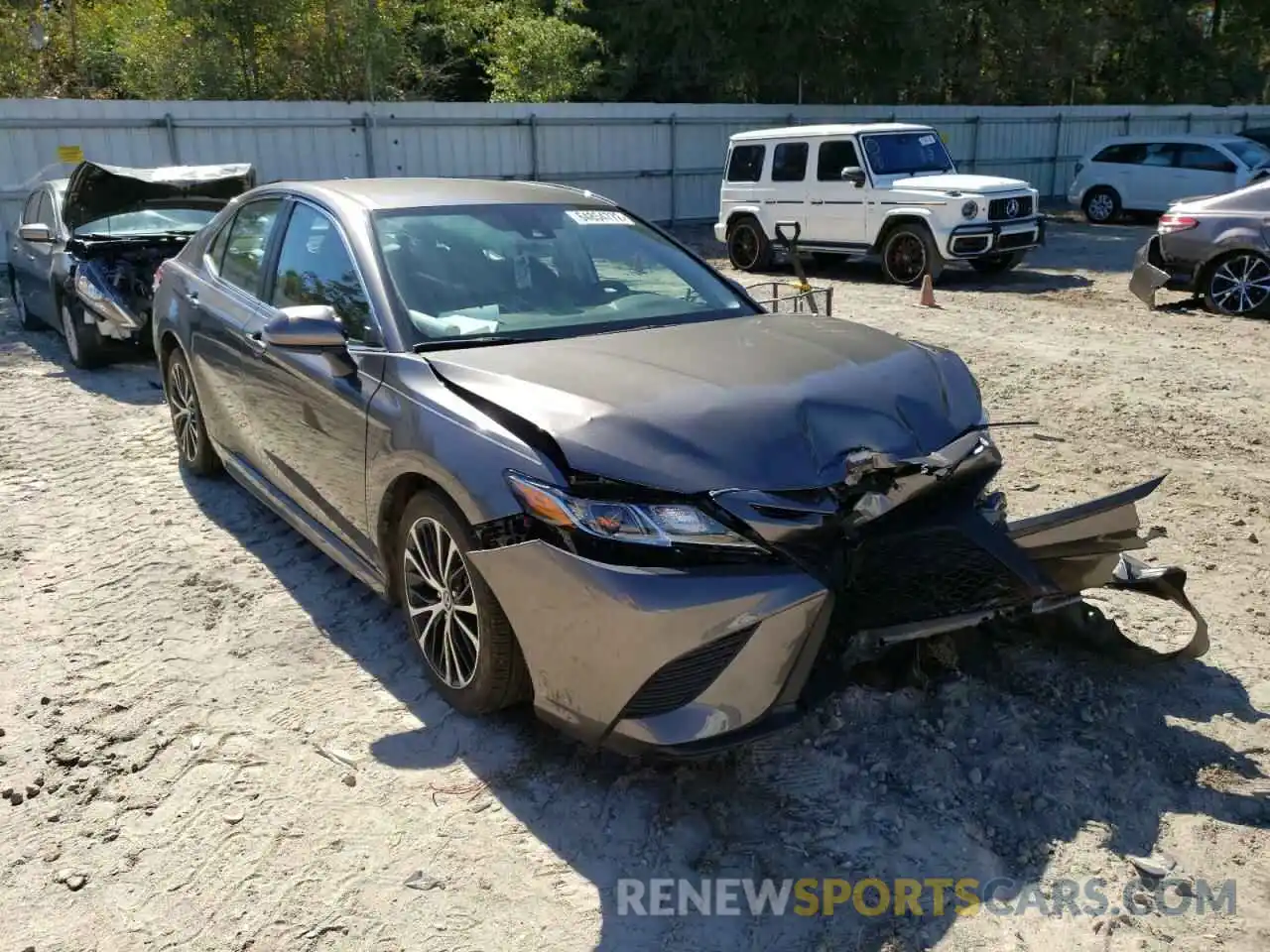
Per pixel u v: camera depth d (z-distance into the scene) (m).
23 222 10.62
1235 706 3.58
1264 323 10.88
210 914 2.73
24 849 2.99
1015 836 2.96
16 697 3.75
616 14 25.05
